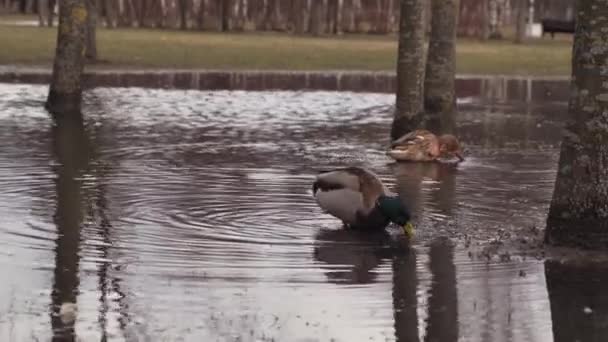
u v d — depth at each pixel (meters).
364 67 43.56
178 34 55.12
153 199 15.08
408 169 18.52
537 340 9.23
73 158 18.83
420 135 19.45
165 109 27.72
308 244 12.55
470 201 15.44
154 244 12.36
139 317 9.68
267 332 9.33
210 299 10.27
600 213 12.17
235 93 32.69
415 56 22.08
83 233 12.84
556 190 12.44
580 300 10.37
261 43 51.09
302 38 56.16
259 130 23.81
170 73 39.44
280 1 60.62
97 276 10.97
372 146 21.42
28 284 10.64
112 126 23.81
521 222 13.95
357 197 13.16
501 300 10.36
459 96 33.97
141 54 44.44
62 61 26.33
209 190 15.88
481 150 21.28
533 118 27.53
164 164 18.41
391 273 11.30
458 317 9.83
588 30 12.01
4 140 20.98
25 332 9.23
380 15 61.91
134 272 11.14
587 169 12.14
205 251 12.09
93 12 41.06
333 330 9.43
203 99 30.52
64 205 14.52
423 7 21.97
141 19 60.00
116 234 12.82
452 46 25.84
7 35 49.31
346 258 11.91
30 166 17.80
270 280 10.95
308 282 10.92
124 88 33.38
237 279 10.97
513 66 45.28
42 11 60.31
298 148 20.92
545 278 11.14
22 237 12.58
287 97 31.69
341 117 26.77
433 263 11.73
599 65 11.98
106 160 18.69
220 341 9.06
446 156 19.55
